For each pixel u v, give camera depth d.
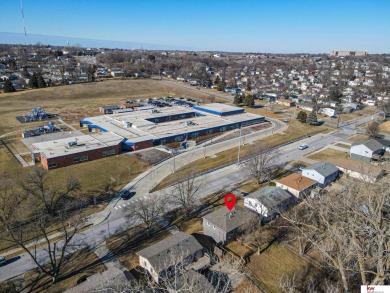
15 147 73.00
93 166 62.69
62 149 65.31
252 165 57.47
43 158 61.47
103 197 51.31
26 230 41.56
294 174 56.38
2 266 35.38
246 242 39.78
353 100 143.50
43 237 40.69
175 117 103.31
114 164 64.25
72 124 94.31
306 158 71.19
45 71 182.50
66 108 113.81
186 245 35.91
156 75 199.50
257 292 31.62
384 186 23.38
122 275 31.00
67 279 33.44
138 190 53.94
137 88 156.25
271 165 65.06
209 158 69.69
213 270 34.59
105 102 126.56
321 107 126.88
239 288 32.06
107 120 93.06
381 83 181.38
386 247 16.62
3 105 113.38
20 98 123.19
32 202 46.94
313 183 53.25
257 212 45.38
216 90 163.50
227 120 98.25
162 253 33.81
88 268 35.09
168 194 51.56
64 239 40.34
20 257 37.00
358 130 96.69
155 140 76.81
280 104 134.50
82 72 181.38
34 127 89.50
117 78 173.12
